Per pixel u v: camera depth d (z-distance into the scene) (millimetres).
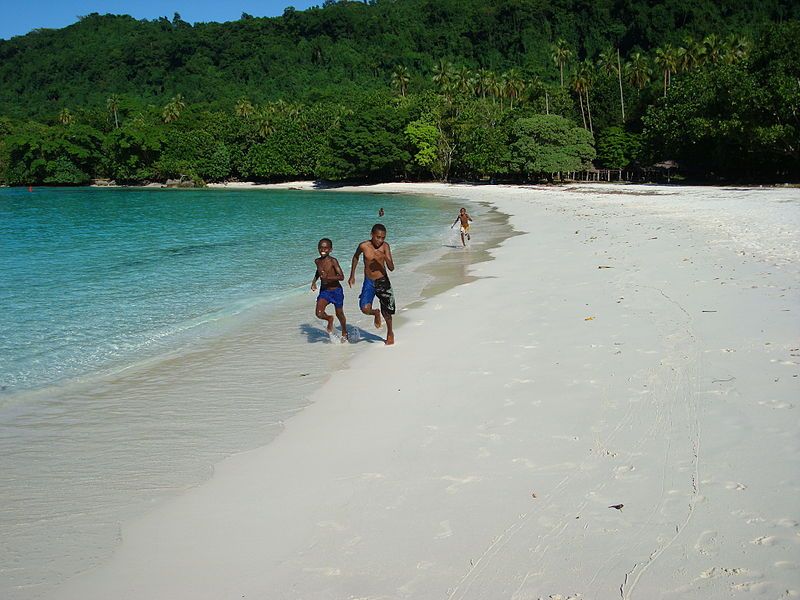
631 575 4047
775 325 9164
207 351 10477
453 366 8656
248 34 191000
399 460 5934
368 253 9945
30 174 106312
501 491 5207
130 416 7625
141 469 6117
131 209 53594
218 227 34375
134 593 4199
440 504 5082
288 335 11305
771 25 50250
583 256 17688
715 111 55188
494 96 100312
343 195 75750
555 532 4570
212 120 111750
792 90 45938
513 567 4223
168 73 185750
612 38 152000
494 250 20938
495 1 187375
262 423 7180
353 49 182125
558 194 53375
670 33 136250
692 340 8789
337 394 7965
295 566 4402
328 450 6289
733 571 4000
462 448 6078
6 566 4551
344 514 5043
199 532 4906
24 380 9219
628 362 8117
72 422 7496
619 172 72250
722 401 6629
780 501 4723
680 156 61188
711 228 22031
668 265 14883
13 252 23984
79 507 5395
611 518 4684
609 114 77688
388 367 8914
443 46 178250
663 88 71188
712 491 4926
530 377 7902
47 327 12305
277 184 103250
